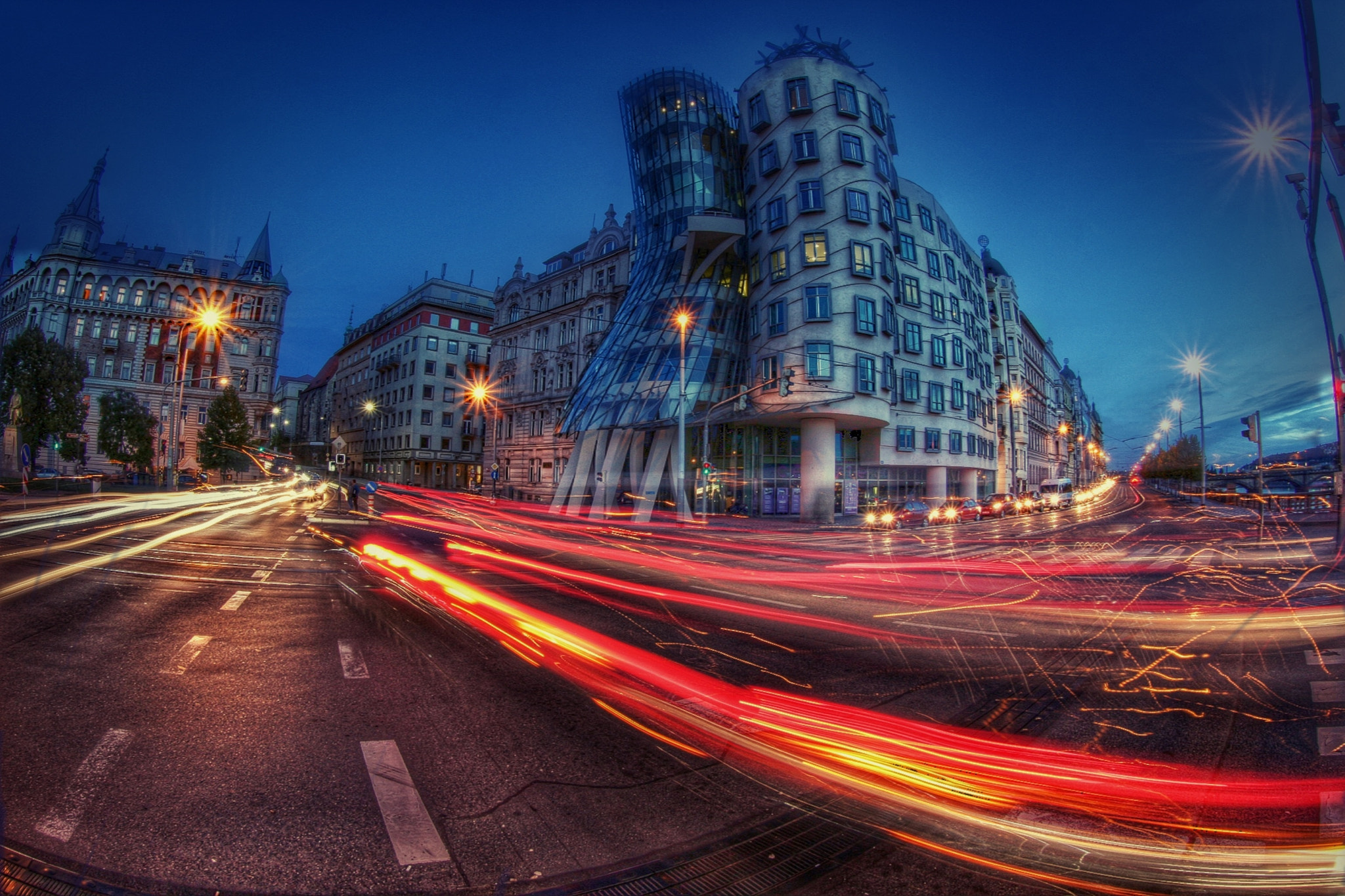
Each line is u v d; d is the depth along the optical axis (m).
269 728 3.90
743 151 36.88
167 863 2.51
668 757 3.79
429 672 5.23
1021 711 4.79
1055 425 86.62
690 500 36.84
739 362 35.47
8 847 2.53
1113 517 34.59
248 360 71.44
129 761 3.35
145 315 67.00
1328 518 26.36
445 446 68.62
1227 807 3.28
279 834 2.75
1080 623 8.16
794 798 3.33
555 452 47.81
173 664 5.12
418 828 2.87
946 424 40.59
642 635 6.96
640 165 40.75
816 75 33.03
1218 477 44.53
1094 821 3.12
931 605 9.55
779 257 32.91
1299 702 5.04
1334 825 3.08
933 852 2.83
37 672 4.73
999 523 32.41
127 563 10.64
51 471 51.69
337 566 11.34
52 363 38.25
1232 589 10.97
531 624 7.27
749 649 6.56
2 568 9.66
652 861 2.70
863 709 4.77
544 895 2.45
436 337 69.06
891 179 34.62
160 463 58.88
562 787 3.34
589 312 46.00
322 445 96.19
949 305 42.44
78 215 66.62
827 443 31.52
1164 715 4.74
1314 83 5.30
